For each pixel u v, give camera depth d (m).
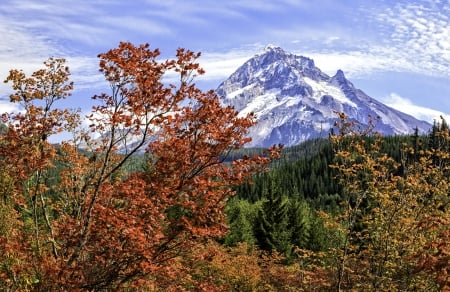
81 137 11.80
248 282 24.86
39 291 9.69
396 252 15.55
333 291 18.50
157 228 9.29
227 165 9.84
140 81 9.20
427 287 15.17
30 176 11.45
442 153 16.59
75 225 9.88
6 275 10.27
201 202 9.50
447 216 15.43
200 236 9.52
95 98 9.58
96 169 11.22
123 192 9.21
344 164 16.44
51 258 9.94
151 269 9.08
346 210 16.59
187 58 9.34
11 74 11.20
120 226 8.63
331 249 17.12
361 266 17.42
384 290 15.88
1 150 11.07
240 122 9.23
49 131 11.52
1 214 11.29
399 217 16.11
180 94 9.40
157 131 9.83
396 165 16.94
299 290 21.80
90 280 9.23
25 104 11.51
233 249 32.06
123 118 9.41
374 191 16.59
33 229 12.13
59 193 12.10
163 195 9.21
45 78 11.59
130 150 9.89
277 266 28.78
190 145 9.44
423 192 16.53
